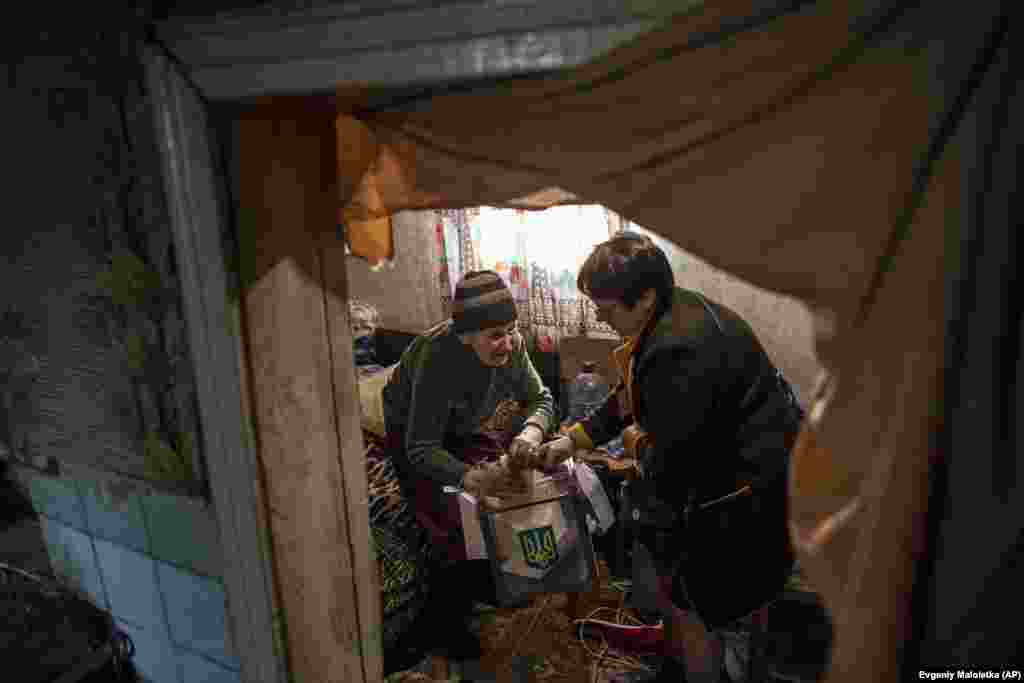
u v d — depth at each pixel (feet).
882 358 2.56
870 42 2.42
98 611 5.94
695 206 2.99
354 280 11.64
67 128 4.17
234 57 3.39
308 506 4.71
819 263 2.77
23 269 4.75
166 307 4.22
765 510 5.33
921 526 2.51
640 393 5.42
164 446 4.55
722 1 2.54
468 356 7.00
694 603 5.69
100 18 3.78
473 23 2.88
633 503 6.13
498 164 3.46
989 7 2.11
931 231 2.34
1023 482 2.27
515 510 7.03
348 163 4.48
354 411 5.06
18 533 8.89
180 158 3.70
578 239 9.88
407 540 7.91
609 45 2.74
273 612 4.58
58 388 4.96
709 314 5.24
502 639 8.03
